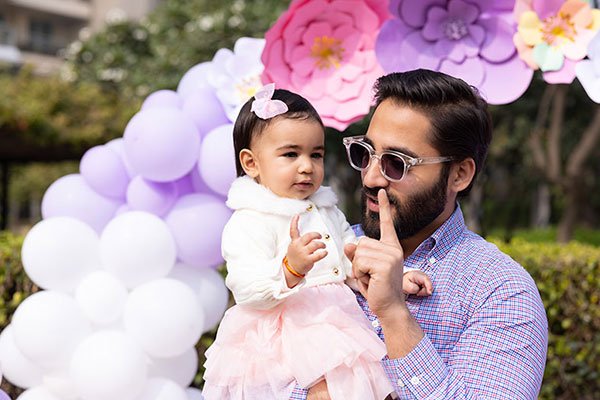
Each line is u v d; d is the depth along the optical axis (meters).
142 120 2.73
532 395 1.66
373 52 2.61
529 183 11.80
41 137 6.68
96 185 2.96
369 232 1.90
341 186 9.47
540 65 2.36
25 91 7.01
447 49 2.46
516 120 9.33
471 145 1.83
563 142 9.56
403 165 1.78
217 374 1.91
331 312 1.83
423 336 1.65
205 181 2.81
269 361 1.84
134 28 10.70
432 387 1.63
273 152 1.98
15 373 2.84
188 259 2.87
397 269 1.64
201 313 2.78
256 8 8.66
